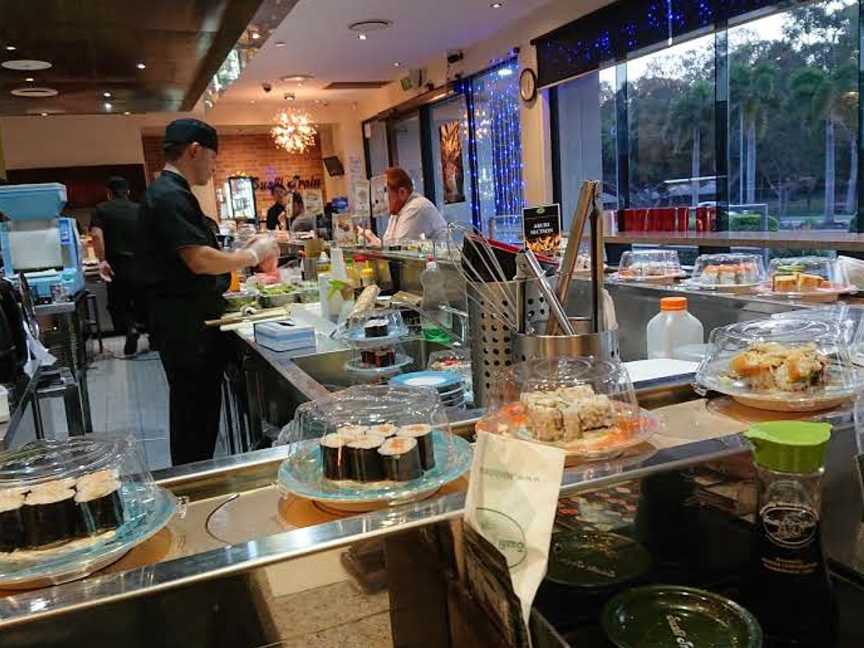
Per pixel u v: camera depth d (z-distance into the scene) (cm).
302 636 73
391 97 1020
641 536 92
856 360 118
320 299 301
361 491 83
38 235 453
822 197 468
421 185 1027
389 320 235
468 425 107
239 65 316
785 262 200
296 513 85
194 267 282
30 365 257
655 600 88
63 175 1013
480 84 812
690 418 105
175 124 285
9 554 73
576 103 687
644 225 515
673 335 151
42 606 66
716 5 480
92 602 66
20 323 248
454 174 920
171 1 200
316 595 74
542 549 63
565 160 704
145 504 84
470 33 739
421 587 77
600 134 667
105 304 814
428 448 88
